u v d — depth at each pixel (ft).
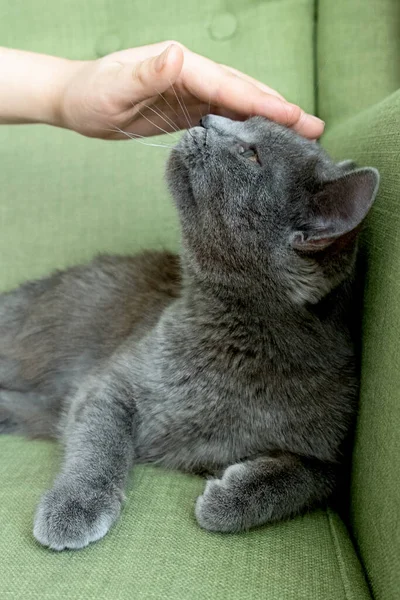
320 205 1.34
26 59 1.68
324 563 1.12
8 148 2.03
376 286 1.28
